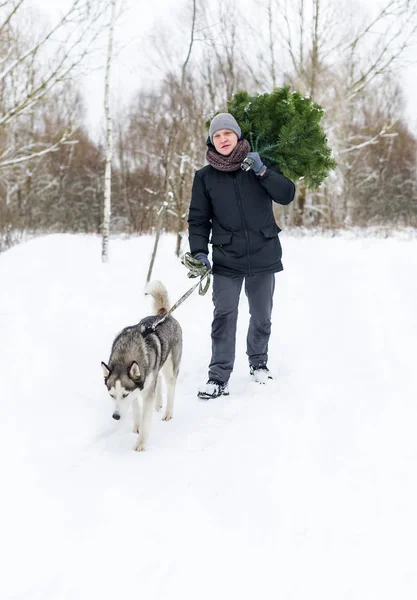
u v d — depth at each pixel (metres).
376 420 3.73
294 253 11.39
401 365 4.83
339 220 21.36
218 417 4.02
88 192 28.83
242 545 2.41
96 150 30.95
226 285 4.42
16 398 4.09
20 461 3.24
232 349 4.50
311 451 3.31
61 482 3.04
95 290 8.20
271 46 18.78
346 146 21.73
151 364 3.74
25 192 24.44
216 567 2.26
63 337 5.74
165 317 4.17
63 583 2.19
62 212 25.77
